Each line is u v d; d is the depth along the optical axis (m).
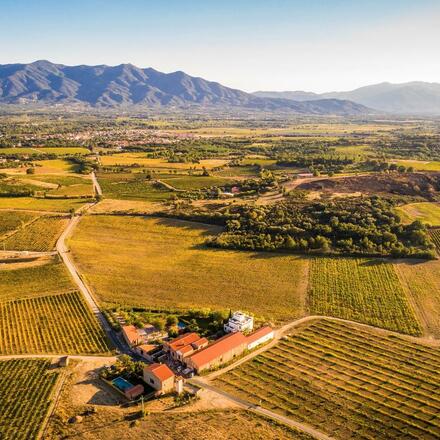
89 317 114.62
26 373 90.81
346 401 83.88
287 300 124.88
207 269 145.25
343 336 106.81
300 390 86.88
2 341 103.69
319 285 133.25
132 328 106.25
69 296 125.88
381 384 89.00
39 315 115.75
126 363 92.06
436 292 128.75
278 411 80.81
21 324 111.31
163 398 84.19
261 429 75.69
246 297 126.50
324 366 94.81
